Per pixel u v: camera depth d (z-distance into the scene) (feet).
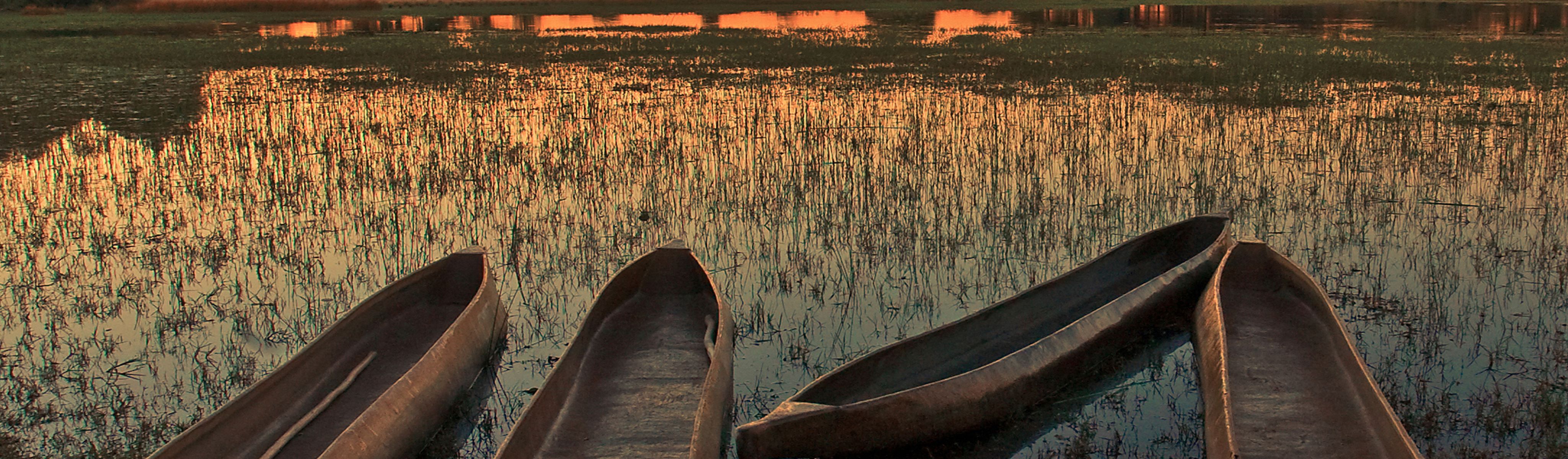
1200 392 19.86
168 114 53.01
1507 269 25.71
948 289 25.61
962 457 17.74
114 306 24.73
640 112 52.31
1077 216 31.63
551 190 35.81
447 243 30.17
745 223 31.73
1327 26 115.85
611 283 23.36
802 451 16.16
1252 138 42.04
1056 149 40.91
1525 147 37.14
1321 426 17.63
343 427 18.89
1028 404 18.89
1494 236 28.14
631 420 19.15
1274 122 45.57
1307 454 16.65
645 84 64.80
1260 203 32.09
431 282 24.40
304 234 30.89
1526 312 22.80
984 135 43.91
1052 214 31.63
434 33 126.52
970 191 34.68
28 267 27.71
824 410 16.17
